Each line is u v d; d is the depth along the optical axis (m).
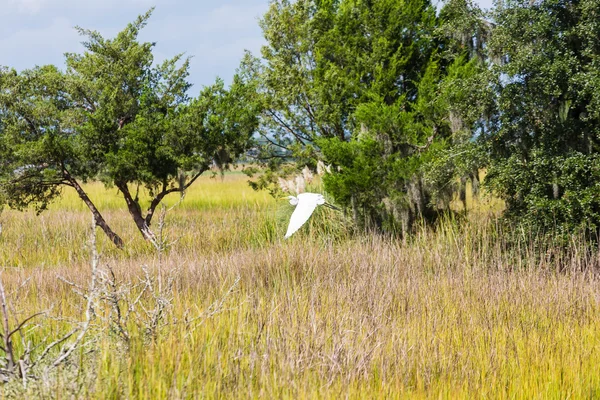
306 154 23.45
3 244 21.39
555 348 9.55
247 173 24.77
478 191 18.22
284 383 7.34
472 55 18.55
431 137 20.48
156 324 8.78
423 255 16.52
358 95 23.03
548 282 13.22
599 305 11.89
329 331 9.17
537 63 15.47
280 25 24.03
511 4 16.27
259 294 11.82
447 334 9.88
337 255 16.16
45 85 21.84
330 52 23.53
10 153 20.94
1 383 6.85
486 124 16.73
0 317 9.77
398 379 7.86
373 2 22.78
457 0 17.81
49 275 14.55
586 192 15.07
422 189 19.39
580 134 16.08
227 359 7.91
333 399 7.20
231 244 20.52
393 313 11.08
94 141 21.09
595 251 15.37
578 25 15.45
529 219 16.08
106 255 19.64
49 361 7.27
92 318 8.89
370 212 20.31
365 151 20.03
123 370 7.41
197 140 21.33
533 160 15.84
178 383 7.22
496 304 11.70
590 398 8.27
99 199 37.69
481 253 16.42
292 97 23.53
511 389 8.18
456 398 7.71
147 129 21.02
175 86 23.17
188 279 13.55
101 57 22.64
